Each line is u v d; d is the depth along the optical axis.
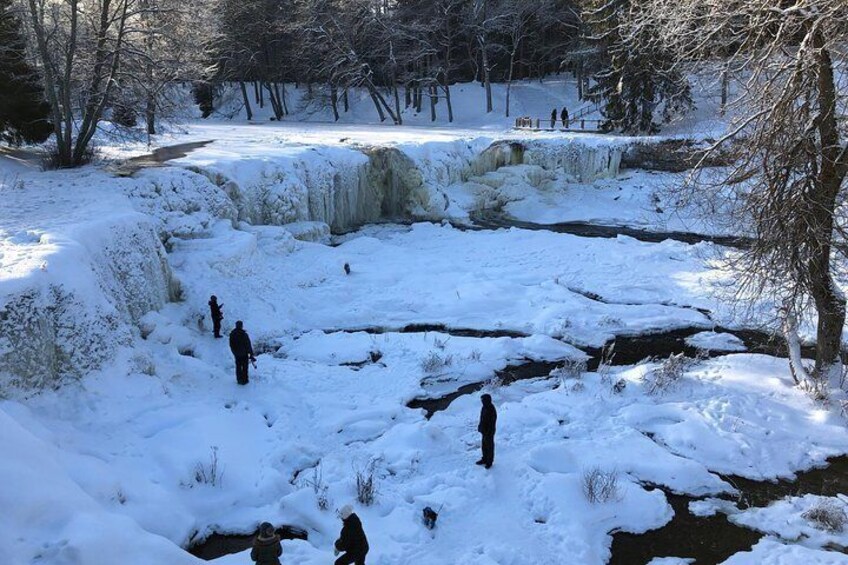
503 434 12.08
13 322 10.21
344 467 10.74
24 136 23.47
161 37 22.95
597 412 12.89
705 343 16.89
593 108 48.00
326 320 18.31
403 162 30.89
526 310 19.17
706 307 19.38
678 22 12.69
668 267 23.02
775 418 12.41
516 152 34.59
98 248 13.87
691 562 8.81
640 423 12.47
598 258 24.08
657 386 13.71
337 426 12.24
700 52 12.52
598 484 10.20
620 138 34.22
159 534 8.59
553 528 9.30
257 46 52.34
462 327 18.05
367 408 12.98
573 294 20.33
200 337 16.22
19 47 22.12
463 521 9.38
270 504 9.79
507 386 14.43
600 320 18.19
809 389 13.09
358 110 55.62
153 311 15.72
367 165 30.81
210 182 22.31
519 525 9.38
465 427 12.33
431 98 50.91
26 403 10.18
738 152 12.59
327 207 28.39
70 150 22.23
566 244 25.77
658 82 33.53
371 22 48.97
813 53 10.91
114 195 18.14
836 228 11.91
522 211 31.77
